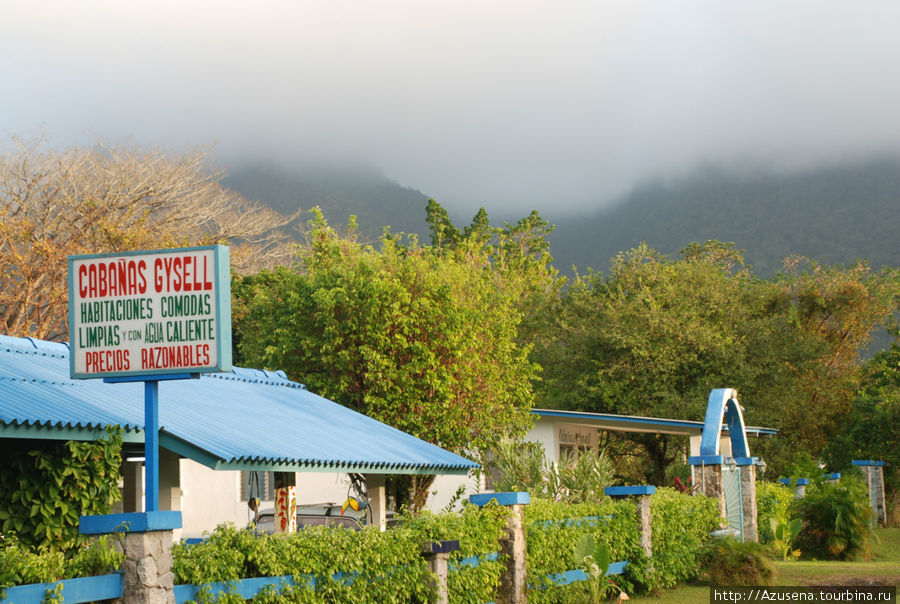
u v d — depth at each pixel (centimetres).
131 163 4103
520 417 2617
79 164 4012
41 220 3941
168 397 1363
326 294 2455
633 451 4059
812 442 3981
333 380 2461
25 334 3622
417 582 1015
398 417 2392
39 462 995
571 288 4516
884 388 4244
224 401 1489
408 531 1021
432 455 1650
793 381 3716
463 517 1137
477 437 2519
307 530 923
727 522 1977
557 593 1325
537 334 4538
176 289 893
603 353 3875
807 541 2334
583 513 1442
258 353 2762
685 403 3519
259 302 2830
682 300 3972
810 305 4691
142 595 682
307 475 2353
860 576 1733
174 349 885
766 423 3472
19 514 987
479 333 2642
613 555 1512
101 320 906
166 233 4097
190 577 767
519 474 1923
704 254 6806
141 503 1650
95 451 1036
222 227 4356
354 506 1892
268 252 4459
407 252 3934
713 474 2045
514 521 1225
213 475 2120
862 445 3925
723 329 3844
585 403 3781
